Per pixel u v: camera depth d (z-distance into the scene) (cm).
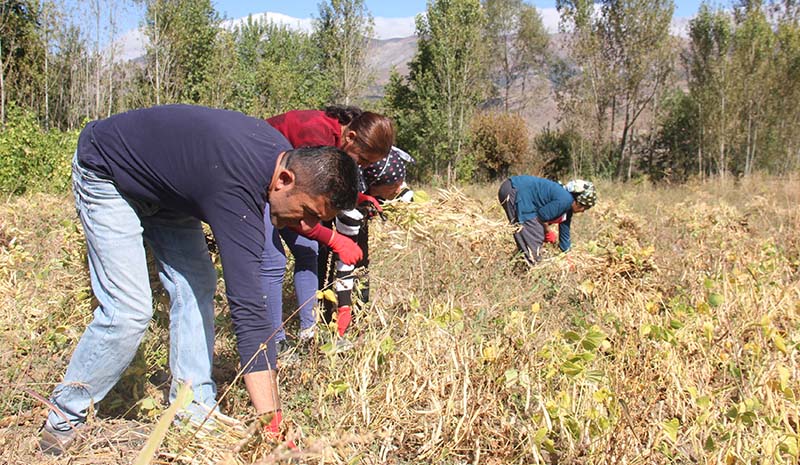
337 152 253
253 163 247
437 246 472
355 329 377
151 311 280
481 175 3584
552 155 3638
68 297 381
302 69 4625
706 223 896
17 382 306
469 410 296
